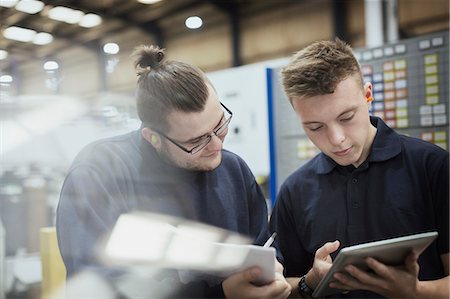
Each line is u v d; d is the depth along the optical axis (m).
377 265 0.72
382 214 0.93
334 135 0.86
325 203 0.99
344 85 0.85
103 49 1.71
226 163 1.02
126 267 0.75
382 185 0.94
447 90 1.50
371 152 0.96
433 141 1.53
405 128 1.60
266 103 2.01
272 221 1.08
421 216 0.91
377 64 1.66
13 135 1.66
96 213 0.79
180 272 0.80
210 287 0.76
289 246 1.04
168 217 0.89
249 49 2.99
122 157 0.91
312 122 0.88
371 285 0.76
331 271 0.73
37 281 1.62
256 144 2.08
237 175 1.01
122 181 0.88
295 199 1.03
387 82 1.64
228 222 0.95
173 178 0.92
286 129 1.85
